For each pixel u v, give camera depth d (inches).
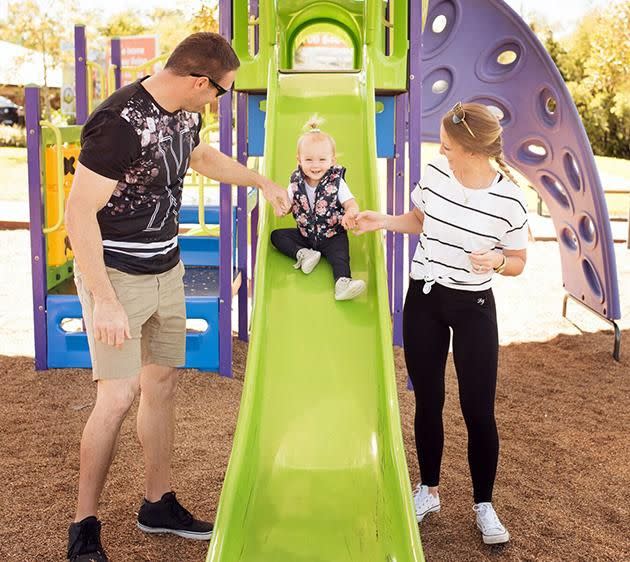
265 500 110.2
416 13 192.7
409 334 125.3
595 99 1011.9
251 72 169.6
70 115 752.3
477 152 114.4
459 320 120.6
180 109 109.9
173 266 119.0
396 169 229.8
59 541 126.3
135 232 111.5
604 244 237.8
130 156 104.2
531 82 261.7
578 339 252.4
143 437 125.1
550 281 336.2
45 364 212.2
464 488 146.7
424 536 129.3
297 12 198.1
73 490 143.9
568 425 180.9
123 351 111.5
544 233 454.0
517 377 215.3
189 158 115.4
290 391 122.1
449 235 117.9
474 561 122.3
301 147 137.6
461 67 276.8
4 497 140.8
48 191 224.1
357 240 146.6
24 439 167.0
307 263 136.5
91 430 110.7
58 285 231.1
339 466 113.9
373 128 154.0
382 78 174.7
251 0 235.1
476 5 263.1
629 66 983.0
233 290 219.0
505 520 135.3
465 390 121.4
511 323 271.9
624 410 191.3
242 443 109.7
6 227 458.3
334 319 131.6
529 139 273.9
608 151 1023.6
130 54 552.1
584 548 126.9
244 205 235.5
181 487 145.5
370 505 109.3
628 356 235.1
